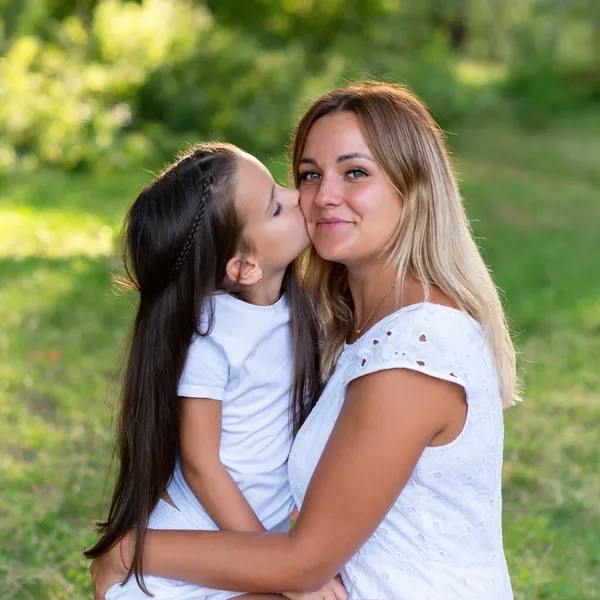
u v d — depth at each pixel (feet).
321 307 9.82
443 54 82.12
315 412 8.83
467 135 70.03
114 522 8.99
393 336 8.17
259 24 71.10
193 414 8.95
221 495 8.93
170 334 8.88
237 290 9.34
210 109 54.29
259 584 8.36
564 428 19.89
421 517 8.36
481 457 8.39
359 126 8.71
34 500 15.51
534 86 87.15
